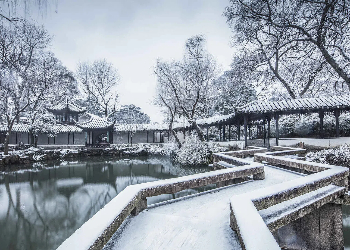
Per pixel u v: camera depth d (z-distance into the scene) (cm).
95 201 1104
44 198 1148
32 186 1377
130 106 5359
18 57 2031
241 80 1407
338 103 1358
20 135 3048
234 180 657
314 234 508
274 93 1984
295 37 802
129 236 254
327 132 1631
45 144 3111
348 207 897
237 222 206
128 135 3256
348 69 912
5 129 2770
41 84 2509
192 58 2380
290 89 1752
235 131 2805
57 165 2097
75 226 820
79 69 4241
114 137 3256
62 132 3014
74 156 2498
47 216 912
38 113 2758
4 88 1980
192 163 1797
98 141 3219
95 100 4466
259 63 1198
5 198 1144
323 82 1246
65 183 1453
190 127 2472
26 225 826
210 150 1803
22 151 2320
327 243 490
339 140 1358
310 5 655
